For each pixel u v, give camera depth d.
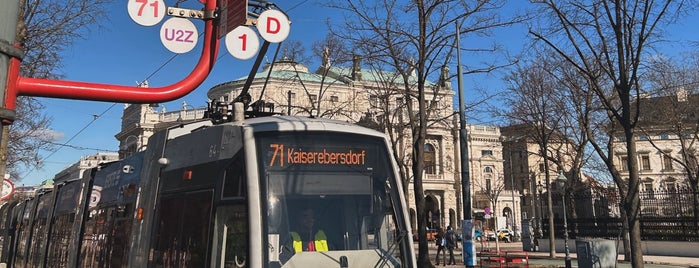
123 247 8.59
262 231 5.99
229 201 6.29
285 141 6.61
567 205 31.08
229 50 7.17
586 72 13.40
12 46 2.81
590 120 23.44
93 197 11.33
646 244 25.81
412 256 6.80
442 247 22.98
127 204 8.95
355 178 6.88
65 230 12.62
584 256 17.62
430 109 17.52
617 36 12.76
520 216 75.31
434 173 71.12
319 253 6.28
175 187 7.48
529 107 25.03
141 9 6.61
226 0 6.73
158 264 7.36
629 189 13.23
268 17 7.30
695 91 28.59
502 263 19.64
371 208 6.84
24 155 25.61
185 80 6.35
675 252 24.69
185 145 7.61
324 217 6.50
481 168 75.56
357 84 30.70
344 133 7.02
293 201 6.36
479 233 29.55
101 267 9.49
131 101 5.82
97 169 11.85
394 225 6.89
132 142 68.00
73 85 5.36
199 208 6.71
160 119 66.75
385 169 7.13
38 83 5.13
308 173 6.60
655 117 30.05
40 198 16.94
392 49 16.33
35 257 15.21
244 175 6.26
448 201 71.38
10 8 2.81
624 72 12.89
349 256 6.45
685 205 26.59
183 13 6.76
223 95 59.06
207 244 6.32
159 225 7.65
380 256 6.64
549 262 23.14
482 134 76.44
